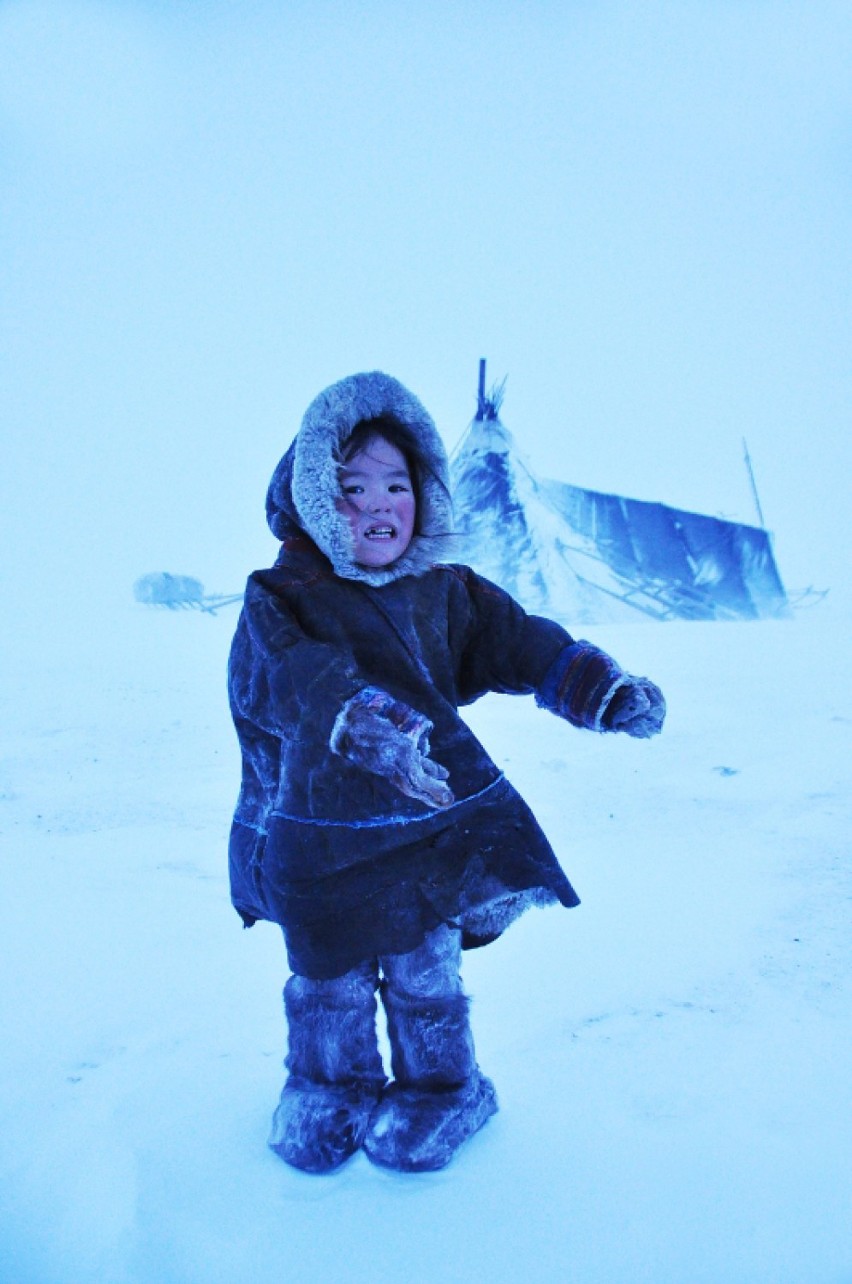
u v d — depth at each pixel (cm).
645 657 1105
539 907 205
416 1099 199
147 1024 264
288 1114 199
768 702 780
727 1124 206
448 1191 185
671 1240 170
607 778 541
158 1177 193
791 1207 179
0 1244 174
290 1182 189
